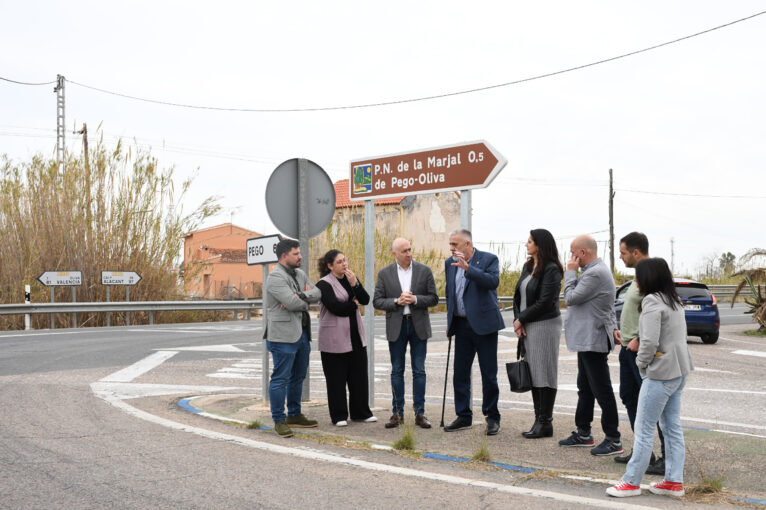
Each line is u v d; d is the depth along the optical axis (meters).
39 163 20.83
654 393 4.59
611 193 43.66
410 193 7.66
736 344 16.12
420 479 4.88
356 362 7.12
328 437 6.20
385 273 7.06
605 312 5.79
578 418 6.04
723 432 6.47
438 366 12.01
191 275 23.12
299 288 6.69
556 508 4.27
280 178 7.80
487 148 7.02
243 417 7.16
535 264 6.44
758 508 4.35
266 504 4.28
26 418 6.84
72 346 14.00
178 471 5.00
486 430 6.45
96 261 20.94
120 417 7.00
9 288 20.17
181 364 11.77
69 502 4.27
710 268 48.31
